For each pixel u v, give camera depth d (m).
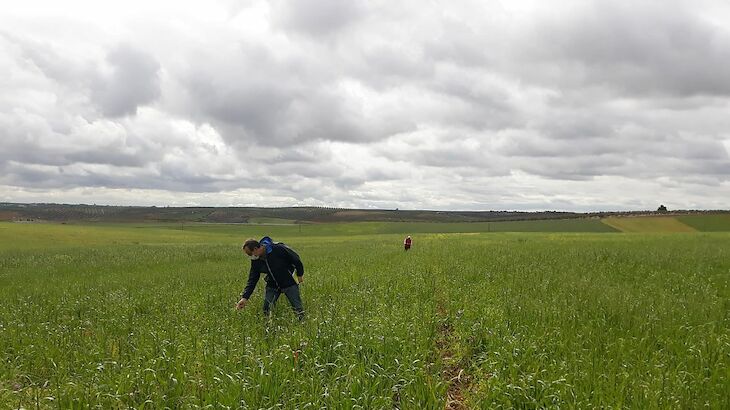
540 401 5.76
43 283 17.48
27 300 13.28
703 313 9.84
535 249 29.28
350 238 67.62
